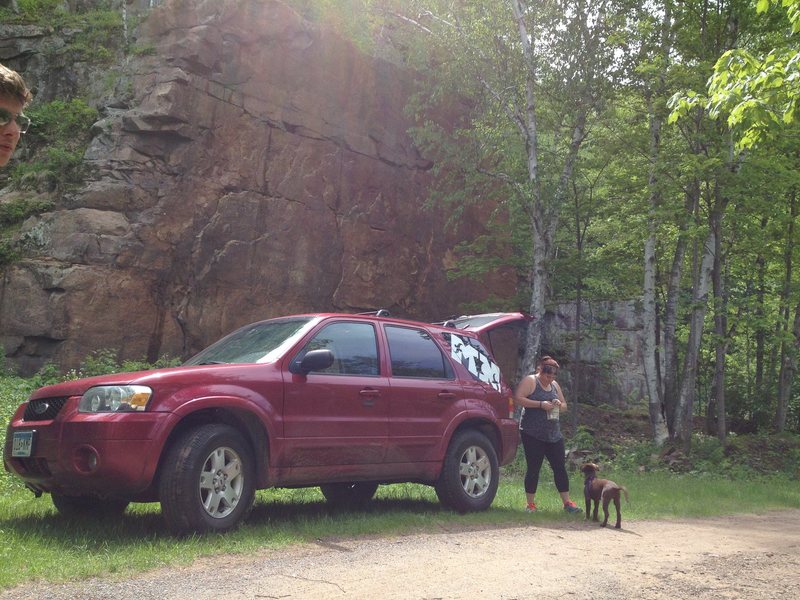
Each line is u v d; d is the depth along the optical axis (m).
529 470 8.46
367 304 19.78
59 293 14.82
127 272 15.53
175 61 16.77
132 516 6.64
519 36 18.25
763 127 8.65
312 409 6.52
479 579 4.89
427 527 6.78
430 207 19.31
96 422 5.49
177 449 5.66
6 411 11.23
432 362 7.73
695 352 19.41
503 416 8.24
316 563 5.12
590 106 18.25
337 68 19.36
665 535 7.37
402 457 7.14
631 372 26.94
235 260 17.17
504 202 19.12
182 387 5.82
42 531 5.64
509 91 18.19
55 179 16.05
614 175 20.22
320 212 18.88
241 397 6.05
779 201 19.02
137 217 15.94
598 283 22.12
